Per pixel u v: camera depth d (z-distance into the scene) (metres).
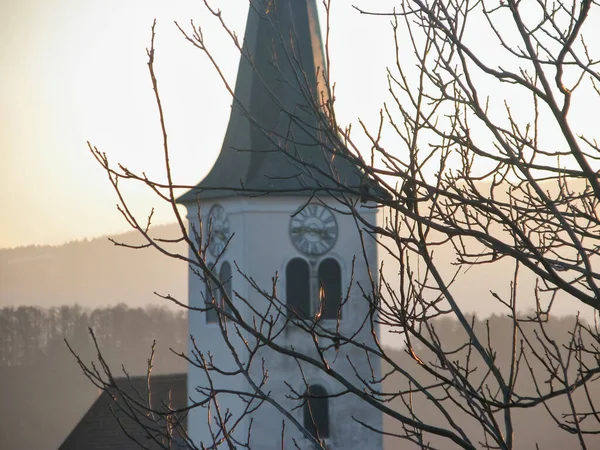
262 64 127.69
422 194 22.98
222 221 138.62
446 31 22.00
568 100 21.92
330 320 135.88
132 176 20.72
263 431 133.12
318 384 134.75
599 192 21.61
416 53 23.81
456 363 22.81
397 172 21.55
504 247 21.22
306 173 22.66
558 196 25.39
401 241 22.19
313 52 125.19
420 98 23.00
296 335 133.62
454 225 22.55
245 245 134.12
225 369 136.88
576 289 20.91
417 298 23.08
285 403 133.25
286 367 133.50
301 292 136.12
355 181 104.31
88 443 157.00
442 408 21.78
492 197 24.14
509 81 22.23
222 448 136.12
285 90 124.19
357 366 136.12
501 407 21.52
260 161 136.75
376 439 137.75
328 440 135.38
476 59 21.94
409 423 21.73
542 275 21.02
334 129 22.62
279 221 135.75
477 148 22.59
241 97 131.50
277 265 135.25
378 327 138.38
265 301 134.12
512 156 22.48
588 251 24.14
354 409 136.62
